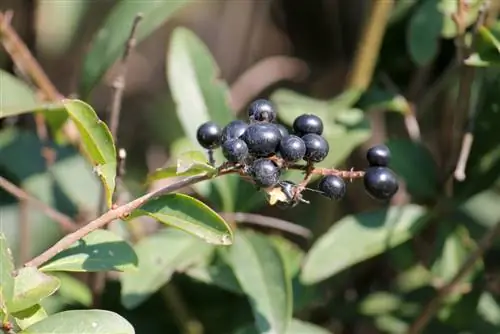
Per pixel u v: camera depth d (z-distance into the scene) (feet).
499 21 1.67
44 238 1.83
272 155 1.38
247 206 1.68
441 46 1.87
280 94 1.77
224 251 1.68
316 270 1.64
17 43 1.79
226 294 1.85
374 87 1.81
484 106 1.72
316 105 1.75
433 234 1.84
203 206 1.42
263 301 1.57
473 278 1.73
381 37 1.79
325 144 1.39
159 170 1.46
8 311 1.37
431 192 1.74
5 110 1.65
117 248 1.48
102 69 1.72
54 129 1.76
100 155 1.44
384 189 1.41
